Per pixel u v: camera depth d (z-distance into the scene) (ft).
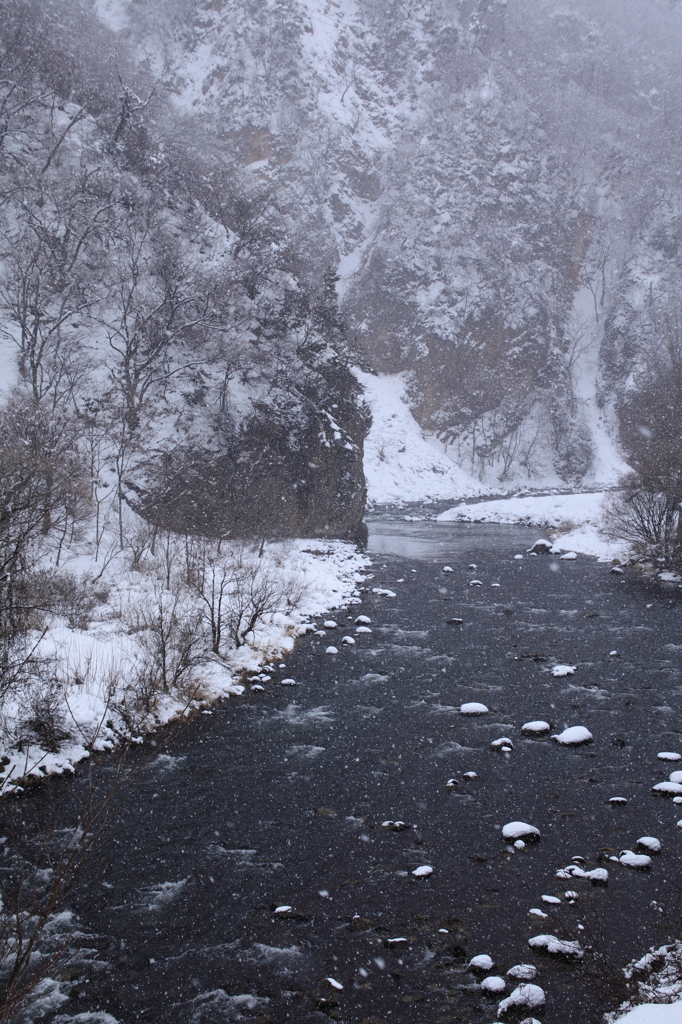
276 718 51.80
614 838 34.91
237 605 68.54
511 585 103.81
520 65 479.82
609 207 424.05
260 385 131.23
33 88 154.92
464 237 373.40
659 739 47.47
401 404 342.44
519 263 380.58
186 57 453.58
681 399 127.34
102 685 50.70
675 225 404.36
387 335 361.10
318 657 66.64
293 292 143.64
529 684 59.00
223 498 116.06
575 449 337.31
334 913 29.50
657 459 114.52
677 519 110.01
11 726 43.04
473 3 480.64
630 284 391.86
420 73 480.64
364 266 383.04
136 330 118.42
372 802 39.19
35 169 130.52
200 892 31.04
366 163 438.40
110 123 161.79
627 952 26.40
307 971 26.13
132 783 41.14
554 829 35.94
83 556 83.92
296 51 440.86
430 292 360.89
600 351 384.06
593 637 73.97
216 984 25.52
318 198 403.34
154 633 57.00
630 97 505.66
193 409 122.31
